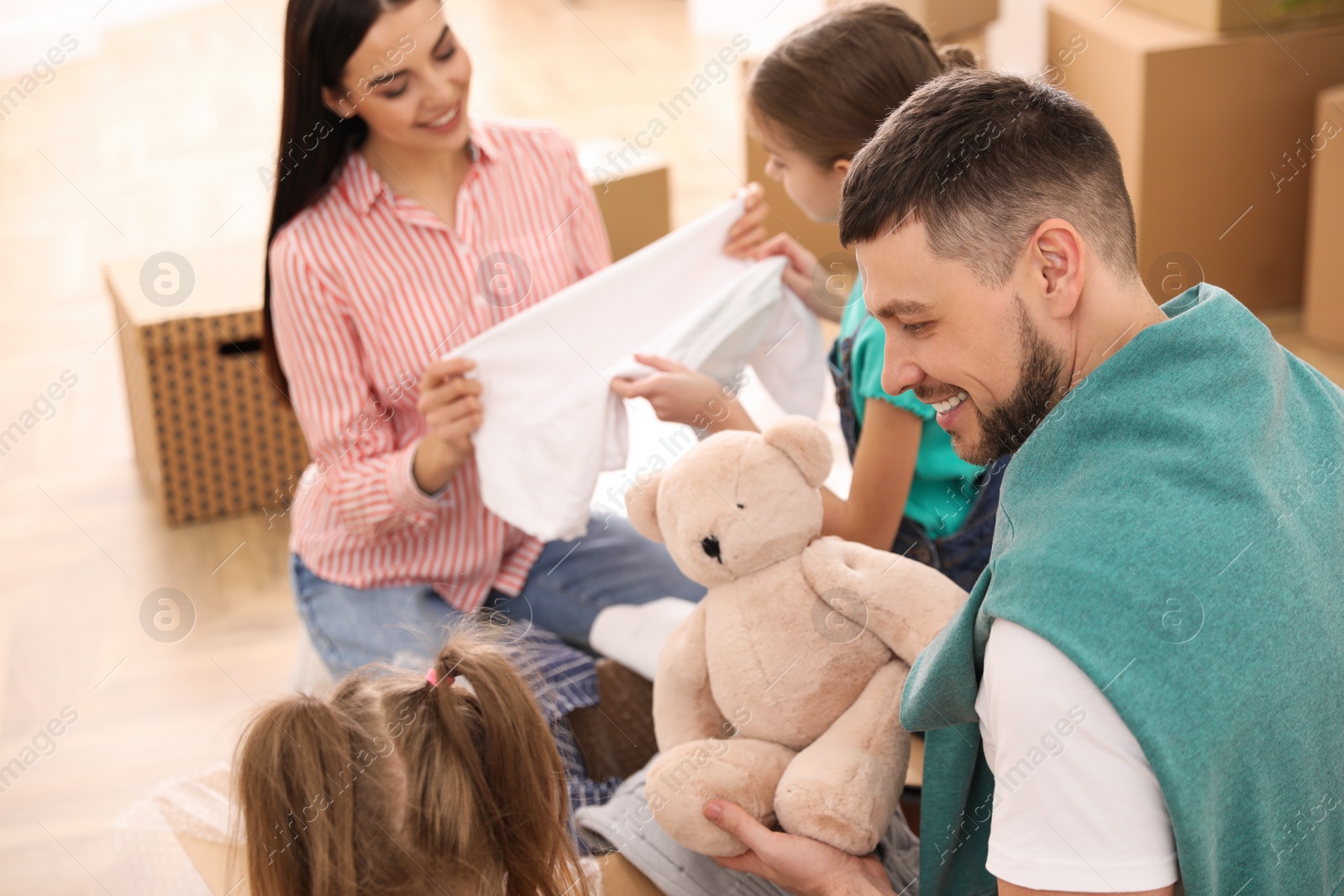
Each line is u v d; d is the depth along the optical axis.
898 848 1.04
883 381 0.80
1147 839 0.67
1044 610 0.68
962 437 0.81
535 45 5.39
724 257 1.48
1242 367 0.73
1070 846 0.68
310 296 1.52
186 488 2.31
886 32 1.19
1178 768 0.65
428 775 0.92
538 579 1.49
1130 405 0.72
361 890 0.91
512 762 0.95
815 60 1.19
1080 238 0.72
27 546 2.28
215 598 2.12
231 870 1.13
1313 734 0.71
